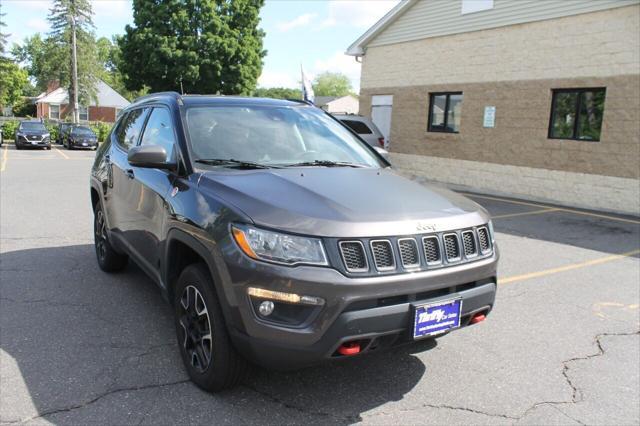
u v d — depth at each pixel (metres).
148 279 5.47
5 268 5.76
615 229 9.55
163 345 3.91
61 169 17.94
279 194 3.04
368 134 15.35
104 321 4.34
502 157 14.80
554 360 3.95
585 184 12.88
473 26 15.28
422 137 17.22
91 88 56.56
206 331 3.19
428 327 2.90
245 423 2.95
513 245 7.92
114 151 5.15
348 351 2.73
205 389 3.25
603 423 3.12
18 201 10.52
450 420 3.08
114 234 5.00
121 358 3.69
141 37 32.16
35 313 4.48
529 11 13.80
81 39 55.00
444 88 16.34
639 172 11.80
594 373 3.76
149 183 4.01
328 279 2.66
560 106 13.49
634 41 11.73
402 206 3.08
